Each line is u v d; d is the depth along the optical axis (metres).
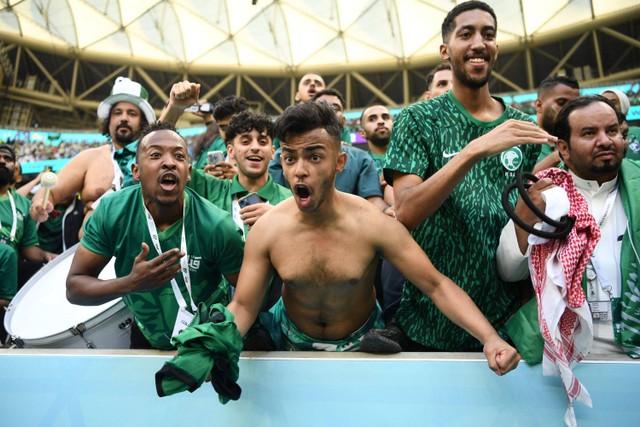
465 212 2.35
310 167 1.97
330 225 2.10
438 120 2.47
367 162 3.65
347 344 2.30
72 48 23.67
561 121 2.31
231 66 24.30
